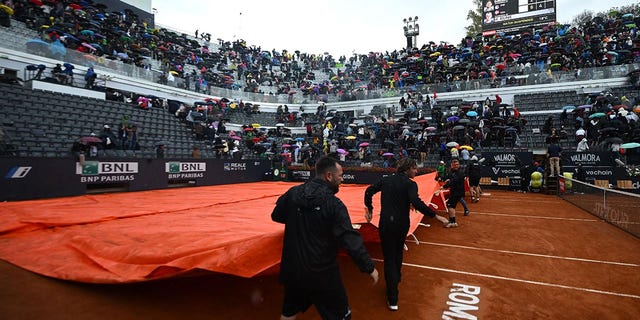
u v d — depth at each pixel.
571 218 9.00
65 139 13.80
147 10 38.41
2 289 3.36
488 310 3.53
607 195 8.50
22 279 3.63
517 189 16.31
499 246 6.13
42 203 8.80
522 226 7.95
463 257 5.45
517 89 24.31
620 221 7.65
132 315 3.09
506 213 9.84
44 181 9.99
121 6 35.25
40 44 17.91
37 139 12.69
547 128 18.95
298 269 2.29
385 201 3.75
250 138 22.64
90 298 3.34
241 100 29.47
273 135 26.17
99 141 12.79
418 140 19.70
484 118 19.98
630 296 3.92
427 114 25.03
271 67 40.34
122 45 24.19
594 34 30.50
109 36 23.92
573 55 25.30
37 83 16.14
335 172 2.55
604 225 8.05
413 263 5.13
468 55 31.05
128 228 5.50
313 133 25.95
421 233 7.22
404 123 22.47
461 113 21.38
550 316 3.41
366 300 3.74
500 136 18.48
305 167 18.89
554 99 22.52
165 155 16.81
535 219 8.87
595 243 6.35
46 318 2.90
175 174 14.11
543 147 18.41
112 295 3.46
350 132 23.91
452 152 17.05
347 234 2.24
